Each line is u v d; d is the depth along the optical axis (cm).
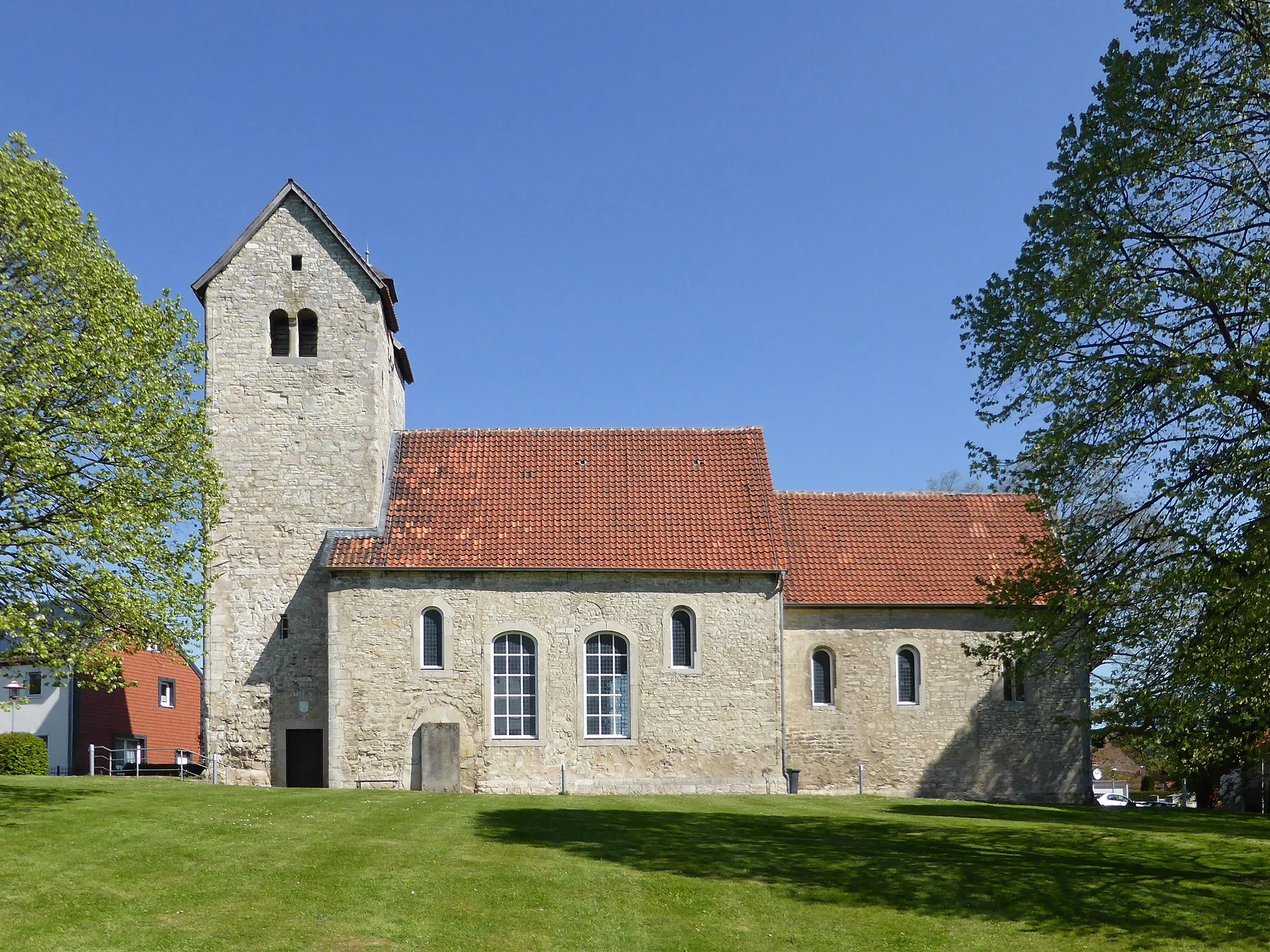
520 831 2202
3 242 2219
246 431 3244
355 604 3084
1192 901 1823
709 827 2319
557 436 3556
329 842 2033
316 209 3328
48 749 4181
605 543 3189
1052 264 1984
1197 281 1827
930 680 3400
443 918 1653
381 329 3350
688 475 3438
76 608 2266
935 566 3519
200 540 2400
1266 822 2850
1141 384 1845
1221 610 1712
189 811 2294
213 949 1502
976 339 2078
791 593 3400
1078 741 3403
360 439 3253
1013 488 2045
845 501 3738
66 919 1566
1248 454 1686
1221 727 1823
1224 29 1864
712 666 3138
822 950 1609
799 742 3344
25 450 2006
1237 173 1873
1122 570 1900
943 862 2042
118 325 2270
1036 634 1998
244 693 3144
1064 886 1894
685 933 1650
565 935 1616
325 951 1513
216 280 3300
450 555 3120
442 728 3048
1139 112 1902
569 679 3105
